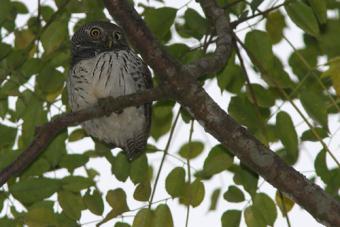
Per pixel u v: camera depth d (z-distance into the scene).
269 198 10.28
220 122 9.14
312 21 10.14
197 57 11.16
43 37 10.69
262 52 10.63
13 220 9.91
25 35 11.80
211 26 11.13
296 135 10.15
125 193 9.71
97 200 10.09
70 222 10.08
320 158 10.01
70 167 10.77
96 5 12.27
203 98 9.13
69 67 12.12
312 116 9.92
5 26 11.81
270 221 10.19
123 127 12.27
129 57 11.87
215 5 10.80
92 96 11.64
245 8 11.77
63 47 11.76
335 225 8.88
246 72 11.05
